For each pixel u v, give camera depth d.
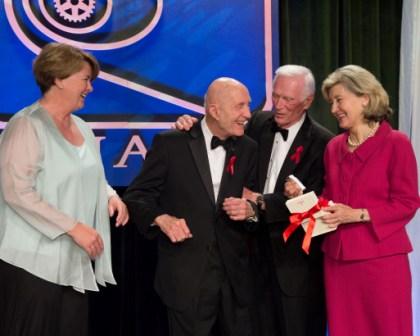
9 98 3.25
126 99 3.36
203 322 2.82
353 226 2.78
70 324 2.69
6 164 2.45
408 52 3.60
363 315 2.79
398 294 2.74
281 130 3.09
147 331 3.67
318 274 3.09
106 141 3.35
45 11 3.28
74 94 2.54
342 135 2.92
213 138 2.81
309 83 3.03
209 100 2.77
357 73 2.75
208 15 3.40
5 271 2.53
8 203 2.46
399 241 2.75
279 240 3.05
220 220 2.80
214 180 2.84
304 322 3.06
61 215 2.47
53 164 2.51
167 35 3.38
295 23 3.64
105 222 2.72
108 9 3.33
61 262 2.53
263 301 3.19
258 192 3.10
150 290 3.66
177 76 3.39
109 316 3.66
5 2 3.23
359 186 2.76
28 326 2.50
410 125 3.63
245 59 3.42
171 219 2.71
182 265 2.81
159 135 2.87
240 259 2.87
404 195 2.72
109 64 3.34
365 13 3.72
